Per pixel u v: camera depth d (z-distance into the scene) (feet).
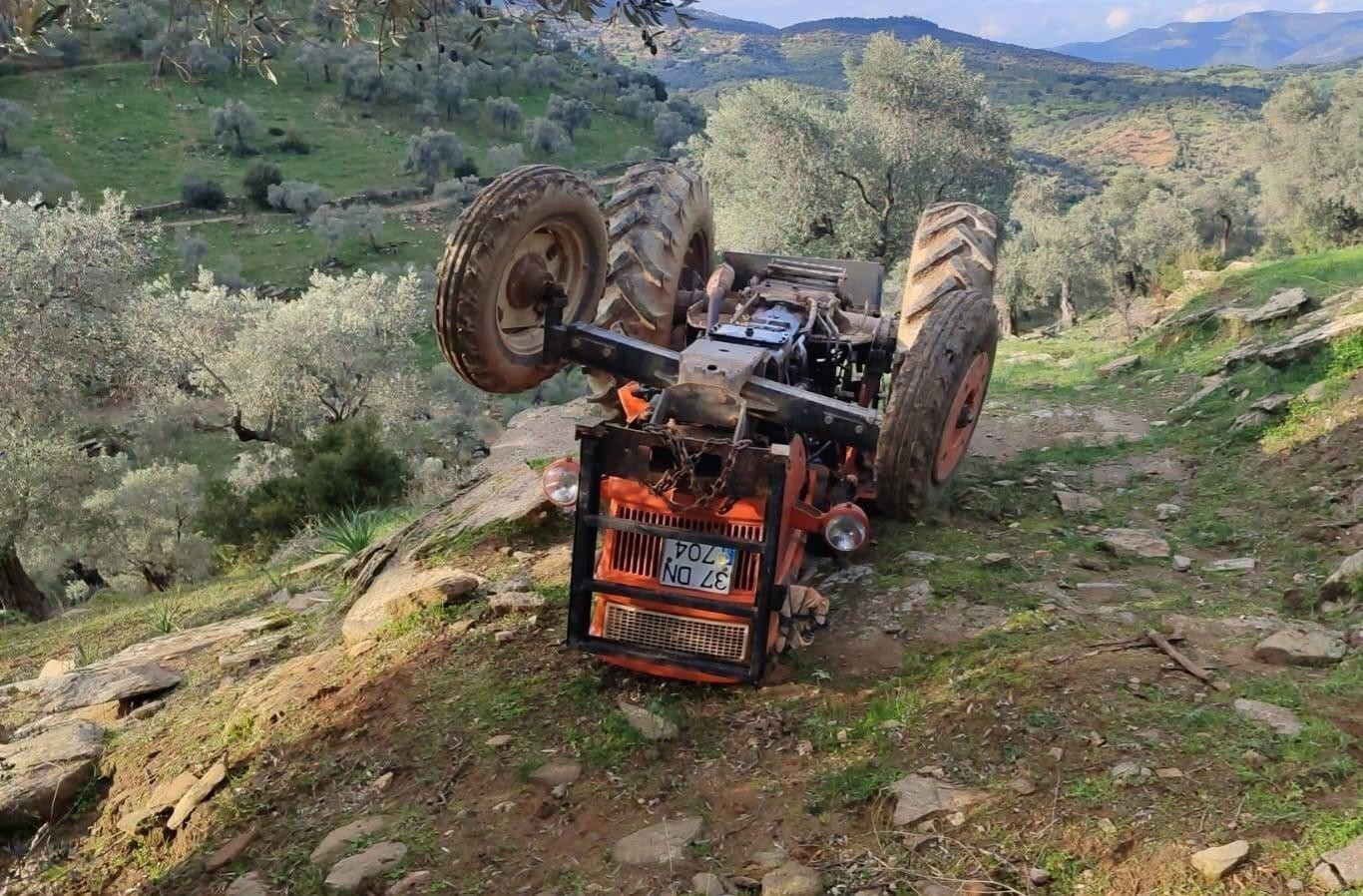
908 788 10.92
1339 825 9.16
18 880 13.58
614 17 13.26
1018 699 12.05
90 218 63.21
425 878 10.78
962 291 14.97
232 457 125.49
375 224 247.29
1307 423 21.38
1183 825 9.63
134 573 76.23
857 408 13.93
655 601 13.43
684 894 10.03
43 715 17.63
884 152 80.07
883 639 14.47
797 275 21.06
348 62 350.84
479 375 14.96
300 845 11.94
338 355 90.07
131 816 13.88
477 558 19.01
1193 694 11.89
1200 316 33.81
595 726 13.11
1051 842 9.78
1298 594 14.90
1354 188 96.53
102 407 90.84
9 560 60.49
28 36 12.32
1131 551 17.47
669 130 394.93
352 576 22.36
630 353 14.78
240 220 259.19
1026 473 22.54
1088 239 113.29
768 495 12.91
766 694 13.46
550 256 16.28
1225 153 537.24
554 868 10.74
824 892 9.75
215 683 17.67
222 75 341.41
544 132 350.23
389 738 13.62
